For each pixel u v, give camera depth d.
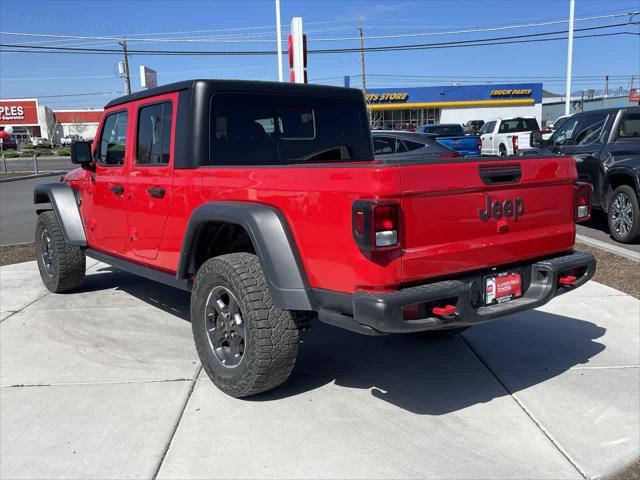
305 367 4.50
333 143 5.06
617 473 3.08
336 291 3.31
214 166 4.17
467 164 3.34
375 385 4.16
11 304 6.26
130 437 3.46
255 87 4.55
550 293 3.74
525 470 3.11
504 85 57.88
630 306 5.83
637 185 8.55
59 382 4.23
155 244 4.74
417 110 58.69
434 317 3.23
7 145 72.88
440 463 3.17
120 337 5.17
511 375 4.30
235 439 3.43
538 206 3.79
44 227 6.61
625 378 4.21
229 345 3.95
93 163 5.71
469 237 3.41
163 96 4.54
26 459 3.26
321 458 3.22
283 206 3.53
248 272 3.69
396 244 3.07
